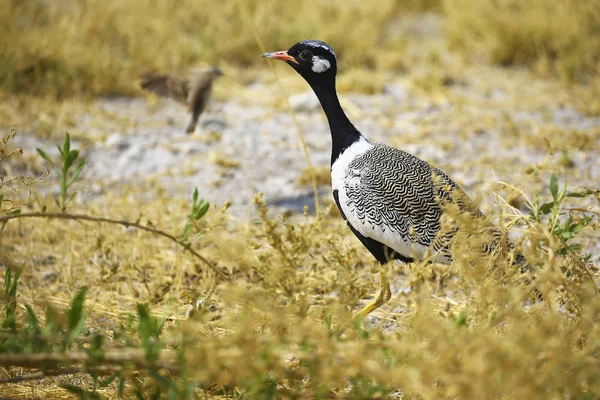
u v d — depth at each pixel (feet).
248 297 23.54
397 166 29.48
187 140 50.19
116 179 44.73
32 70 55.62
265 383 21.35
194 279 33.78
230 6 65.26
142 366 20.94
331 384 21.68
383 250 30.07
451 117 53.47
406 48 65.92
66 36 58.54
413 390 19.92
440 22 73.46
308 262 33.04
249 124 52.90
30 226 37.76
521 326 20.94
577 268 25.91
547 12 64.95
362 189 29.60
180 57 61.16
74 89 55.72
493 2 66.85
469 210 28.22
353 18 67.97
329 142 50.24
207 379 20.24
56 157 46.34
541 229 24.88
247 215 40.32
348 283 24.62
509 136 49.96
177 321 25.09
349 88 58.80
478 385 18.69
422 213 28.55
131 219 38.81
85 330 27.89
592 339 22.29
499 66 63.52
